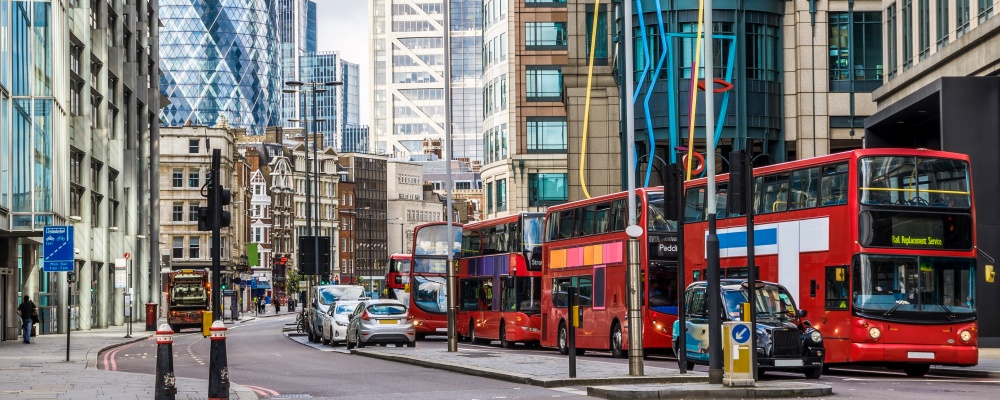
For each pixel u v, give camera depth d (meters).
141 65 83.69
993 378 27.28
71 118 63.09
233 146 133.50
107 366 32.50
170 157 122.62
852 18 57.06
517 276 43.38
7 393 21.28
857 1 57.06
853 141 57.97
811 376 25.95
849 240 26.97
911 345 26.72
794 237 28.80
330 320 45.78
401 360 33.03
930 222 27.23
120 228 74.38
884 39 50.84
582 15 77.50
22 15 48.00
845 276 27.05
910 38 47.44
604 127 75.75
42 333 57.41
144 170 82.25
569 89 76.31
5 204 45.84
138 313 80.44
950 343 26.92
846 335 26.91
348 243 197.38
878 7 57.00
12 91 46.94
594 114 75.81
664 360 34.84
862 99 56.88
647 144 57.56
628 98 24.64
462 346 45.50
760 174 30.38
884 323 26.66
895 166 27.25
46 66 50.19
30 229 48.12
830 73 57.16
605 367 27.72
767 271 29.73
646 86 57.69
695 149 57.38
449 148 37.44
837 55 57.22
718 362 21.88
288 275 162.50
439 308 53.47
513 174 101.12
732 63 55.09
